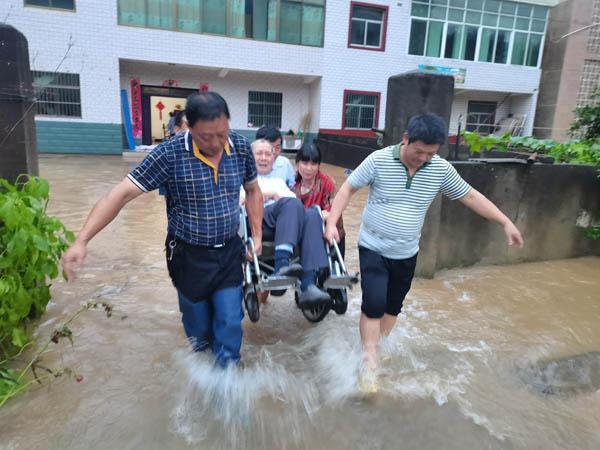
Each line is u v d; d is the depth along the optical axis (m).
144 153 18.59
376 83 21.22
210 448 2.57
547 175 5.89
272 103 21.27
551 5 22.44
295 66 19.97
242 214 3.56
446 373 3.40
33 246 3.21
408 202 3.13
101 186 10.49
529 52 23.20
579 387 3.31
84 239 2.58
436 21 21.45
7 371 3.04
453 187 3.19
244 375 3.19
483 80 22.78
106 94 17.56
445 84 4.86
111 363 3.33
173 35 18.06
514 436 2.76
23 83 3.85
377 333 3.29
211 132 2.48
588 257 6.41
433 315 4.38
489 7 21.95
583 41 22.50
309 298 3.13
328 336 3.83
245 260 3.39
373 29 20.81
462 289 5.07
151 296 4.48
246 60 19.23
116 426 2.70
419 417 2.90
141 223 7.22
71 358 3.37
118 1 17.17
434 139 2.83
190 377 3.11
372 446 2.64
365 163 3.21
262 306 4.44
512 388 3.27
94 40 17.09
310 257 3.35
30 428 2.66
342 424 2.81
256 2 18.91
